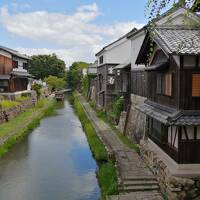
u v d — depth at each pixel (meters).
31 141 28.28
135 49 24.61
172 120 12.38
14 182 18.23
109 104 36.88
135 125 23.48
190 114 12.63
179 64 12.69
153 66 14.77
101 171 18.42
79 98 66.56
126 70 28.45
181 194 13.04
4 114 33.34
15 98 45.03
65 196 16.27
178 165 13.24
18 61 50.78
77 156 23.58
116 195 14.28
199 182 13.09
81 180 18.52
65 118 42.12
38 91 61.00
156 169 15.51
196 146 13.28
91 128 30.45
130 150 21.02
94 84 53.84
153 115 14.41
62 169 20.56
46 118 41.94
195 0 8.64
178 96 12.82
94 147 23.98
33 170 20.34
